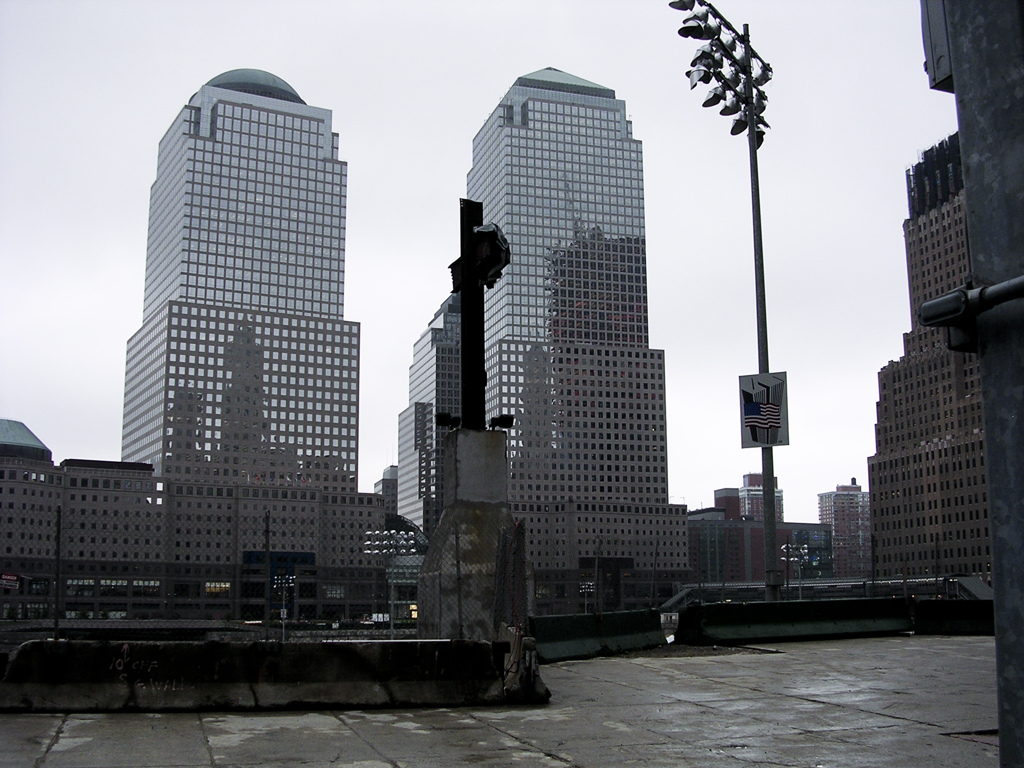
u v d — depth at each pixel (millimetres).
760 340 23812
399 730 10992
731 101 24766
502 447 16547
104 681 12094
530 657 13125
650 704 13109
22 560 199500
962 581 134750
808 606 24219
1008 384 3758
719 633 22734
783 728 11273
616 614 21172
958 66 4070
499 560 14969
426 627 16266
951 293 3934
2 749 9578
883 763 9344
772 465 23656
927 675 16359
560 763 9258
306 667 12539
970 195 3977
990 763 9359
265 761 9203
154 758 9258
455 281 17844
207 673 12289
